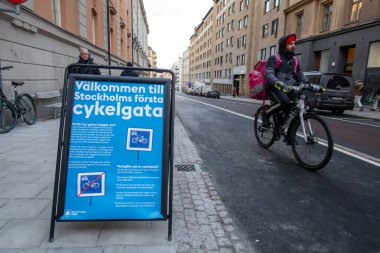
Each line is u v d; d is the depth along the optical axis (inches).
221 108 609.6
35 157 162.1
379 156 196.4
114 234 86.4
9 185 120.6
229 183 136.6
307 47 903.7
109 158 86.0
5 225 89.4
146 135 87.7
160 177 88.0
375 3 627.8
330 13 823.1
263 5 1330.0
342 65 767.1
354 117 510.0
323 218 103.3
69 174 84.1
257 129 218.5
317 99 507.8
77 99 85.0
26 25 284.5
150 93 88.1
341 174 152.6
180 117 415.5
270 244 86.0
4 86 251.6
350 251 83.7
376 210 110.6
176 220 97.3
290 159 181.3
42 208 101.0
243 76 1674.5
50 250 77.4
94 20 617.6
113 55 841.5
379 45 628.4
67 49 416.2
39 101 316.8
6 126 243.8
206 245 83.4
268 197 121.0
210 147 213.3
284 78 171.9
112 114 86.4
